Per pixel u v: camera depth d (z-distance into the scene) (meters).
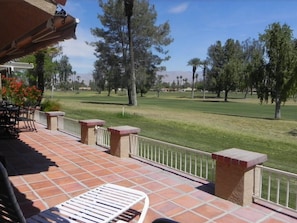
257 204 3.91
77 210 2.61
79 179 4.87
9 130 9.12
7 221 1.98
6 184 1.67
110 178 4.94
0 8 2.16
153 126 14.12
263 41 21.28
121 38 31.58
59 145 7.50
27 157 6.26
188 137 11.17
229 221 3.42
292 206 4.37
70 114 18.36
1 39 3.23
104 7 31.09
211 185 4.64
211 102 46.34
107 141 7.24
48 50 17.02
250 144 10.08
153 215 3.55
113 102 34.41
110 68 32.78
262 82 21.50
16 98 11.81
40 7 1.94
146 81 32.78
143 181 4.80
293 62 19.92
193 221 3.41
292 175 3.64
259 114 24.78
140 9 30.66
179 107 30.88
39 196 4.11
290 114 26.30
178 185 4.63
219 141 10.48
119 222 2.69
